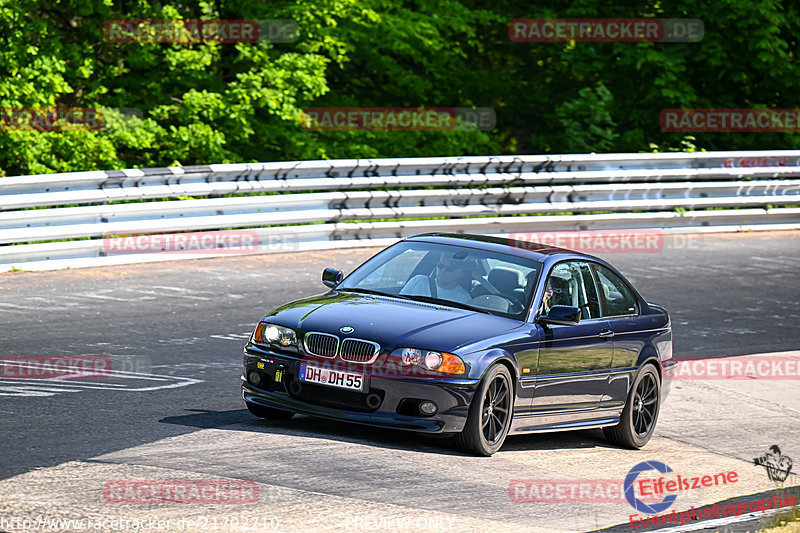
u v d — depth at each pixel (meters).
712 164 61.44
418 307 22.86
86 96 57.53
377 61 70.06
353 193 49.25
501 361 21.98
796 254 56.69
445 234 26.14
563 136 75.25
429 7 70.94
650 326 26.64
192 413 22.98
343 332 21.50
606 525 18.41
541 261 24.36
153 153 58.88
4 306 33.53
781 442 27.47
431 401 20.98
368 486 18.55
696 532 18.69
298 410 21.61
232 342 31.38
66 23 58.31
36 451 19.03
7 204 38.94
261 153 62.94
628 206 57.69
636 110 77.12
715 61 73.44
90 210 41.16
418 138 67.56
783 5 76.31
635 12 76.88
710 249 56.31
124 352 28.94
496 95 76.19
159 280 39.72
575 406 24.12
